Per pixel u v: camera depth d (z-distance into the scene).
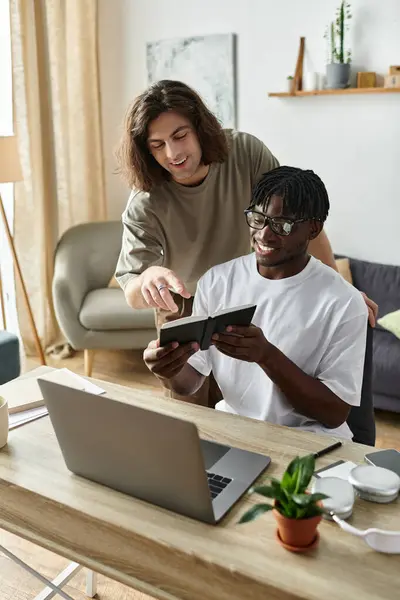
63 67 3.88
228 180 2.02
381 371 3.00
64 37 3.86
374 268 3.52
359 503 1.17
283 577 1.00
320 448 1.37
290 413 1.60
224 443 1.39
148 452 1.11
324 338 1.57
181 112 1.77
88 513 1.16
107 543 1.15
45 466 1.31
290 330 1.58
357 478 1.20
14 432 1.45
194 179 1.97
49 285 4.09
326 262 2.02
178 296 2.27
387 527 1.11
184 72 3.93
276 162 2.08
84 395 1.13
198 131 1.83
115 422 1.12
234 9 3.70
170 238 2.07
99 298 3.62
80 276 3.63
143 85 4.09
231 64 3.76
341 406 1.52
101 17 4.10
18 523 1.27
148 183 1.93
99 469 1.22
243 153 2.02
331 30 3.42
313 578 1.00
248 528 1.11
